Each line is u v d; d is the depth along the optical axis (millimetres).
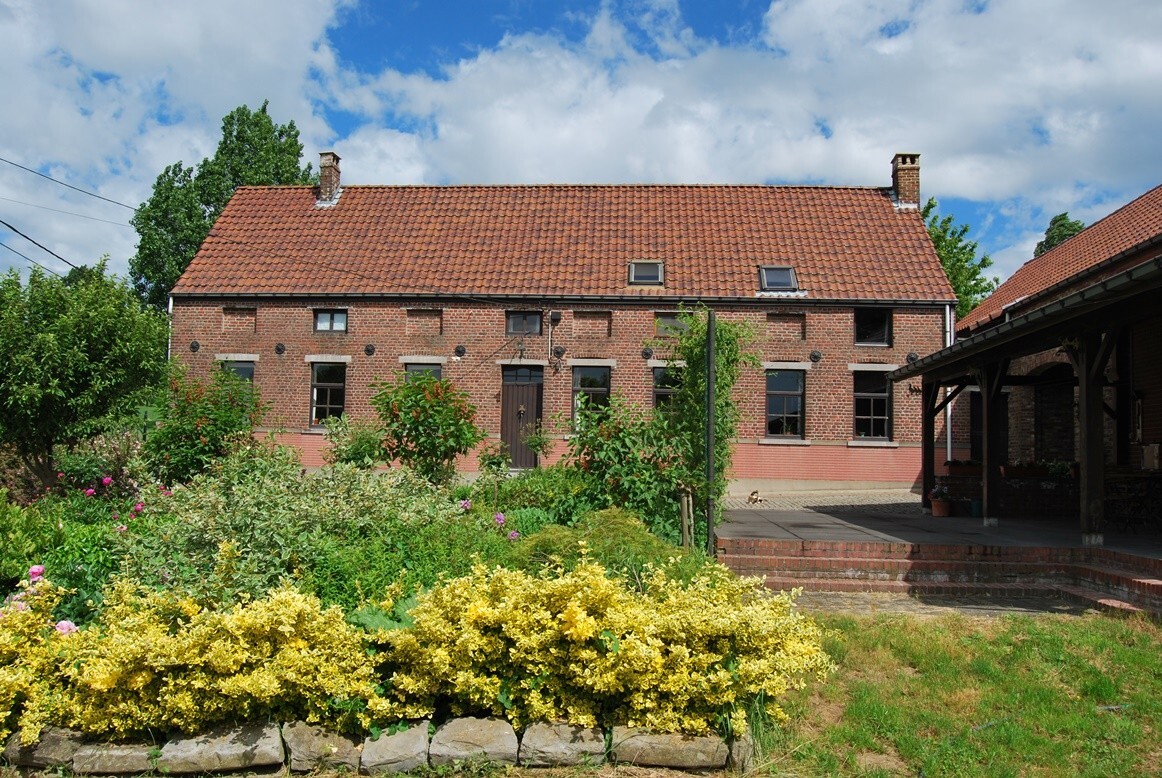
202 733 4457
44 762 4375
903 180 22188
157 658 4395
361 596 5586
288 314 20375
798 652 4887
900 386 19547
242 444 11266
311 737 4457
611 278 20156
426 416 11141
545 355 19797
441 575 5113
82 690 4504
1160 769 4492
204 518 6426
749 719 4699
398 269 20656
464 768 4383
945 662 6094
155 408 12508
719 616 4672
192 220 32344
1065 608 8234
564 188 23375
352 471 8172
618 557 6746
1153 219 16812
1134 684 5672
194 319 20609
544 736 4480
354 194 23359
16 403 10852
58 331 11070
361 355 20109
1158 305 8203
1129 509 11273
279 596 4637
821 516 13531
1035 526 12016
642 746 4430
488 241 21516
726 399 9977
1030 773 4445
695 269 20312
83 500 10148
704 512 9852
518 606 4770
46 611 4875
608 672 4512
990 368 12148
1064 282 15039
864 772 4434
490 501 10188
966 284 34438
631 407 9906
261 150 33531
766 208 22312
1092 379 9336
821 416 19469
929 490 14172
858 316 19828
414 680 4570
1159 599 7570
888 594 9008
